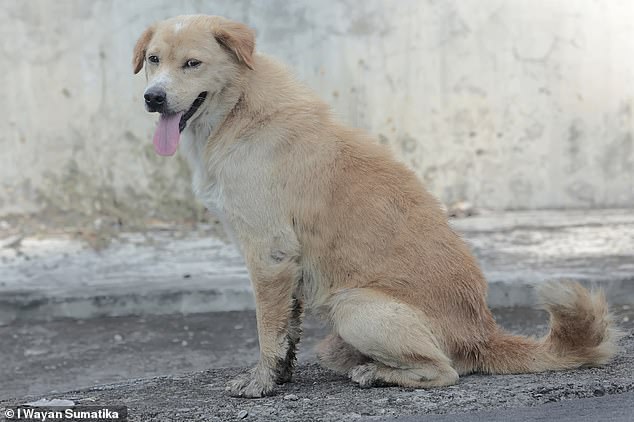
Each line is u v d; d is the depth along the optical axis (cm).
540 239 1488
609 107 1722
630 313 1155
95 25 1667
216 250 1490
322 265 743
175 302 1233
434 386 720
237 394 748
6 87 1670
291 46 1688
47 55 1669
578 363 754
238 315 1219
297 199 737
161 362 1054
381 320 709
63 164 1683
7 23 1664
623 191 1728
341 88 1703
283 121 748
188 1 1666
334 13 1689
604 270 1257
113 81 1672
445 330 734
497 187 1736
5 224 1659
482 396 688
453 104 1717
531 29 1706
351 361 785
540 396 685
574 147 1728
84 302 1225
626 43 1712
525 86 1717
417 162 1720
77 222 1658
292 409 690
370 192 746
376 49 1702
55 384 989
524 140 1727
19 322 1223
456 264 746
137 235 1605
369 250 736
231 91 756
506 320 1148
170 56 750
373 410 671
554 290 736
